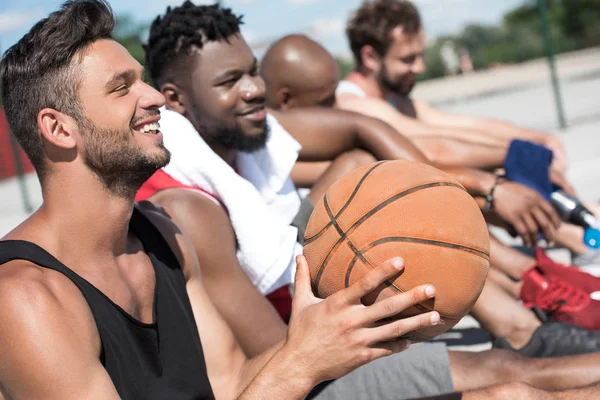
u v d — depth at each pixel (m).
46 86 1.67
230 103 2.62
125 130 1.71
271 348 2.11
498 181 3.16
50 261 1.63
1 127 12.31
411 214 1.60
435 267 1.55
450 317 1.60
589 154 7.82
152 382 1.74
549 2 26.66
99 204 1.73
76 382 1.52
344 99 4.36
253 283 2.53
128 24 9.28
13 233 1.71
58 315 1.55
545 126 11.23
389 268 1.51
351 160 3.14
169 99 2.70
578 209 3.41
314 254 1.68
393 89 4.76
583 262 3.72
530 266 3.14
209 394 1.89
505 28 25.44
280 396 1.61
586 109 12.47
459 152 3.84
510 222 3.17
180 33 2.60
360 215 1.63
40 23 1.70
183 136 2.47
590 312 2.75
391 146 3.14
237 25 2.69
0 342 1.51
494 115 13.71
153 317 1.80
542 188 3.36
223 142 2.68
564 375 2.19
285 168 2.91
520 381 2.13
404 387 2.14
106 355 1.65
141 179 1.77
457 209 1.62
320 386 2.17
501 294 2.75
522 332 2.68
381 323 1.61
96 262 1.75
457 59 25.06
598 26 26.00
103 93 1.69
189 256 2.06
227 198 2.46
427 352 2.16
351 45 4.77
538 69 22.95
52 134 1.68
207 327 2.07
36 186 11.88
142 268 1.87
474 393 1.99
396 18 4.55
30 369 1.50
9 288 1.53
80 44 1.69
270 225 2.48
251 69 2.67
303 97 3.67
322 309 1.58
